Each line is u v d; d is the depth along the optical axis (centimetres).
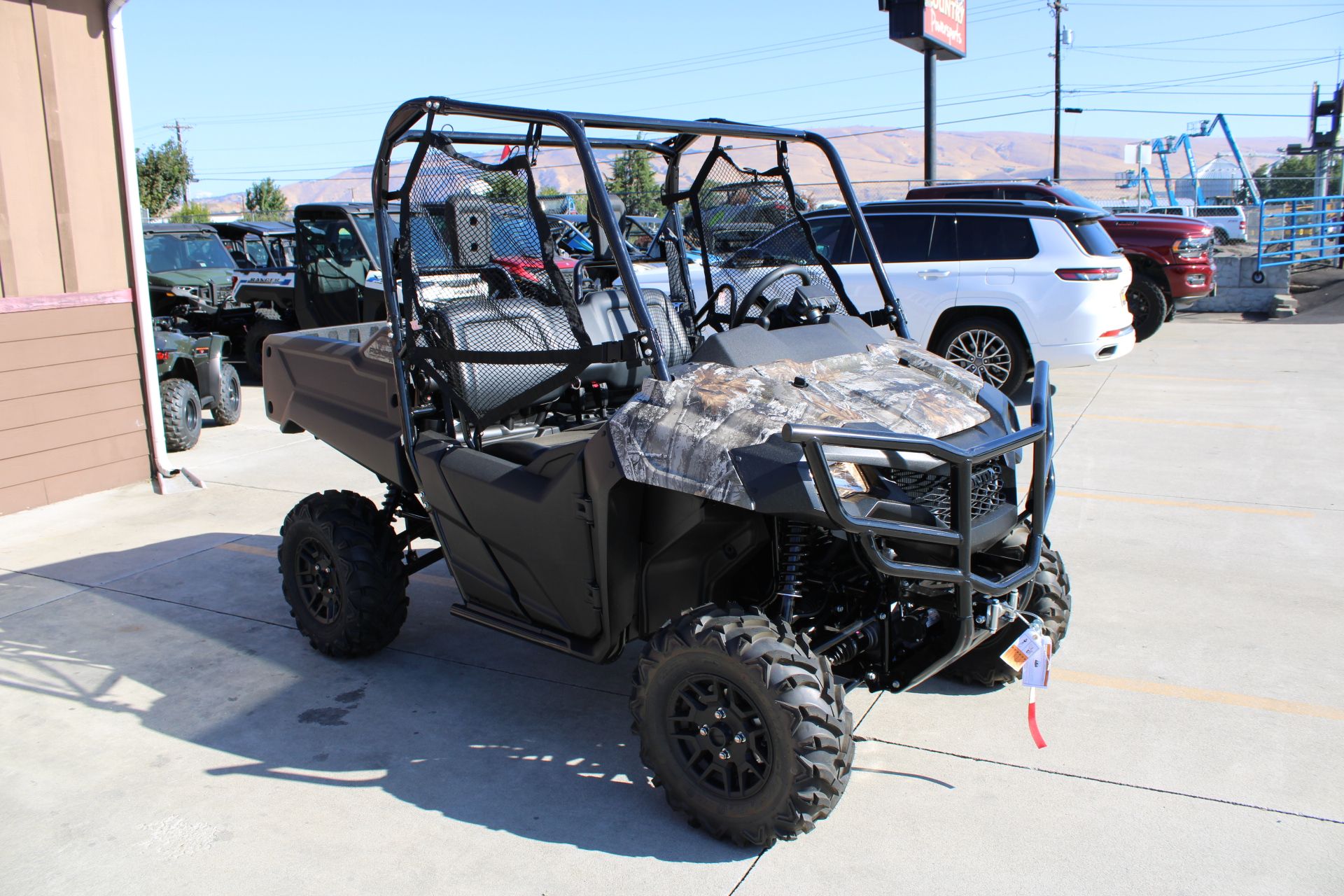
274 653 449
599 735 375
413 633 471
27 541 604
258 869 298
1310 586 495
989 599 315
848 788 332
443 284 369
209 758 361
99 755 364
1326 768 338
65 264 663
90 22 662
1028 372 912
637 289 319
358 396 430
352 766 354
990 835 306
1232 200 3534
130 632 473
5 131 627
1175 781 333
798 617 329
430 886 289
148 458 718
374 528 425
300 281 1165
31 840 314
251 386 1224
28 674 430
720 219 441
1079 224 927
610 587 326
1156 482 678
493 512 359
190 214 4694
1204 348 1255
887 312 409
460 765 354
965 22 1839
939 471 304
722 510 304
